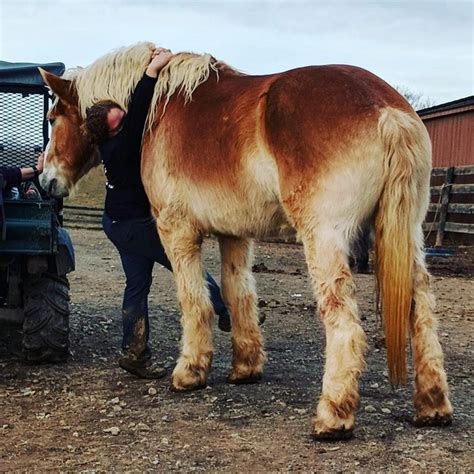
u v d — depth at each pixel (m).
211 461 3.49
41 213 5.00
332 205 3.67
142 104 4.74
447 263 12.89
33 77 5.57
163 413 4.25
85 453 3.63
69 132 5.29
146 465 3.46
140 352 4.96
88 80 5.09
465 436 3.76
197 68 4.56
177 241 4.66
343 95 3.74
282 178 3.82
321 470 3.35
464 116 17.30
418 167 3.70
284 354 5.84
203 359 4.71
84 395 4.64
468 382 4.98
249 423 4.05
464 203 15.84
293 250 14.84
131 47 5.02
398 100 3.79
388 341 3.65
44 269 5.14
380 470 3.34
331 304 3.68
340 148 3.65
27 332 5.23
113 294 8.75
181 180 4.49
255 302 4.92
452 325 7.20
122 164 4.86
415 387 3.93
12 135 5.71
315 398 4.53
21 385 4.87
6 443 3.79
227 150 4.14
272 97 3.93
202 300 4.70
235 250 4.85
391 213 3.64
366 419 4.05
